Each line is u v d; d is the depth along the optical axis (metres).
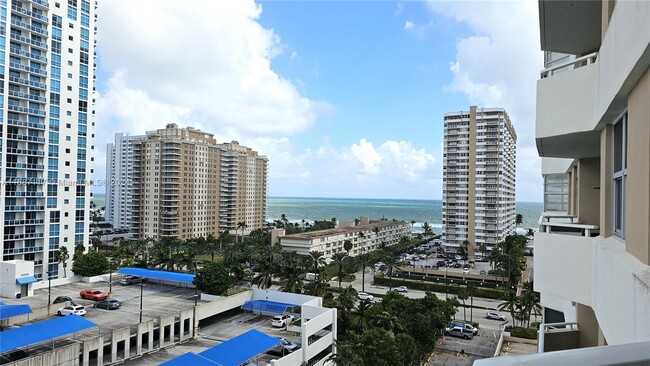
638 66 4.76
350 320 49.44
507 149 120.25
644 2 4.36
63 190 67.38
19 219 61.62
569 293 9.03
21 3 62.31
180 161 118.00
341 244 110.69
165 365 29.75
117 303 49.00
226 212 138.12
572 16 9.86
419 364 42.28
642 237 5.03
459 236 116.25
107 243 116.75
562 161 18.31
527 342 50.41
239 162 143.25
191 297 54.12
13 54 61.09
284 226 164.00
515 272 76.31
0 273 53.25
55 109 66.31
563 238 9.21
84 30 70.94
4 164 59.91
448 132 118.06
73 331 35.94
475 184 114.12
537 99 9.89
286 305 48.84
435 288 78.12
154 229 117.75
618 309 5.60
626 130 6.65
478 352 47.03
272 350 39.69
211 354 32.34
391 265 81.31
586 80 8.65
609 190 7.91
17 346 32.25
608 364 1.84
